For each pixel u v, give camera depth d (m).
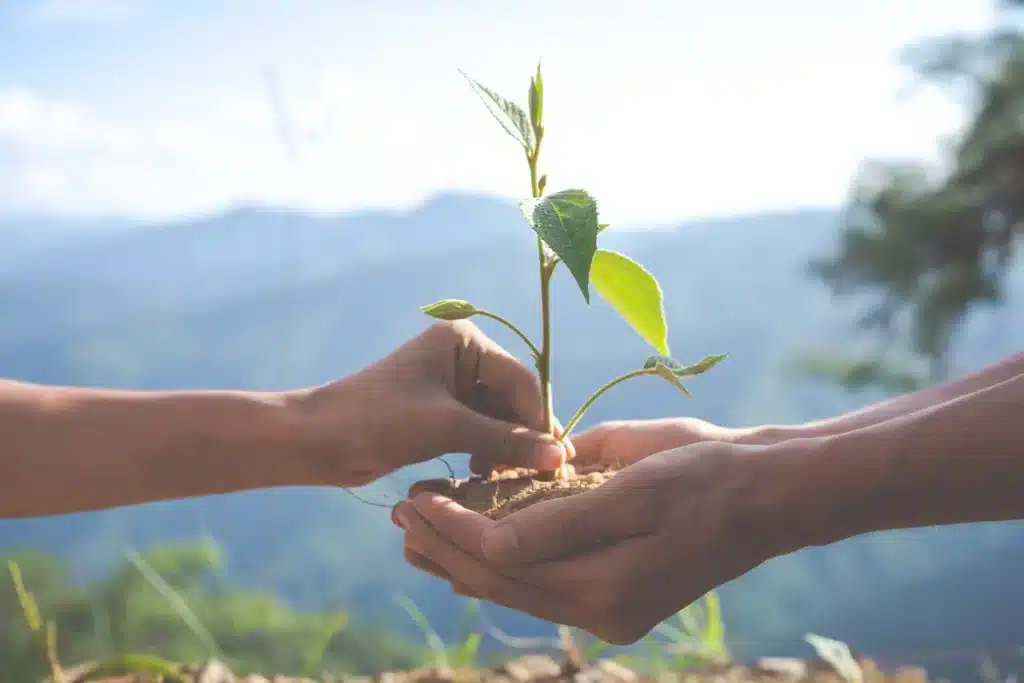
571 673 0.79
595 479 0.68
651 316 0.71
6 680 0.95
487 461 0.69
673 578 0.58
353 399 0.67
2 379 0.66
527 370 0.72
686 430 0.75
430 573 0.66
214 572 1.01
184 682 0.74
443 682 0.77
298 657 0.86
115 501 0.65
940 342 3.07
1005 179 2.94
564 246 0.57
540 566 0.58
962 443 0.54
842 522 0.56
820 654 0.79
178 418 0.65
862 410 0.73
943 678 0.78
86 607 1.21
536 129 0.66
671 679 0.78
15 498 0.64
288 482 0.67
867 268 3.16
